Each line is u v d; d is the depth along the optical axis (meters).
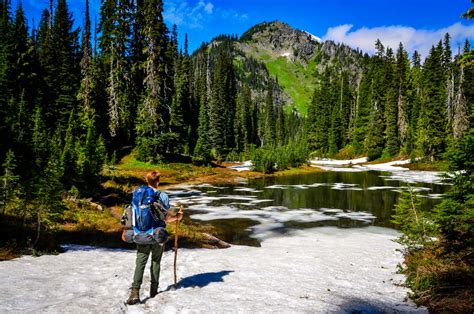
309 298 6.17
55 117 51.72
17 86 47.50
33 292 5.44
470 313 5.73
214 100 88.56
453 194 8.80
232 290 6.20
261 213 24.61
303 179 51.38
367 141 88.12
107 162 42.00
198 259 9.66
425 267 7.98
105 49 60.50
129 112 58.78
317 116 114.12
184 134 65.62
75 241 12.92
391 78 91.56
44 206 11.57
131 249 12.33
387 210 25.98
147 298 5.45
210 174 51.41
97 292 5.61
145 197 5.25
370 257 11.93
